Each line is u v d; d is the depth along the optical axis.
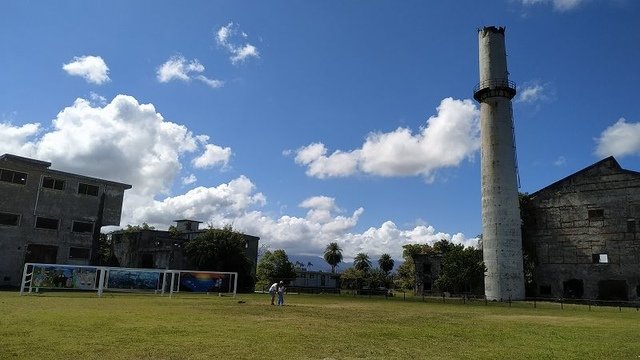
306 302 37.47
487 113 60.59
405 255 112.31
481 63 62.88
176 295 39.47
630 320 27.08
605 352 13.64
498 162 58.47
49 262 51.72
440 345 14.21
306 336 14.95
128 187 58.91
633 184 55.53
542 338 16.73
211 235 60.44
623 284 54.09
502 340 15.88
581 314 32.88
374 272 119.19
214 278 41.59
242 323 18.36
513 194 57.91
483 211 58.94
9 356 10.12
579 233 58.09
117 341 12.57
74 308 22.73
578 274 57.19
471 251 59.69
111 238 70.56
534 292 59.62
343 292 71.62
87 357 10.30
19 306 23.06
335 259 130.50
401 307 34.59
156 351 11.30
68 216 53.75
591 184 58.44
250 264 61.47
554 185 61.09
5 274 48.53
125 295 37.56
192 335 14.24
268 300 38.28
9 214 49.84
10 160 51.50
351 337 15.17
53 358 10.07
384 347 13.34
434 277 72.12
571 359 12.25
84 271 36.41
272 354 11.47
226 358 10.70
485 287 57.00
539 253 60.50
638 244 53.88
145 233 66.00
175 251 60.66
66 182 54.28
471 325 21.14
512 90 60.47
